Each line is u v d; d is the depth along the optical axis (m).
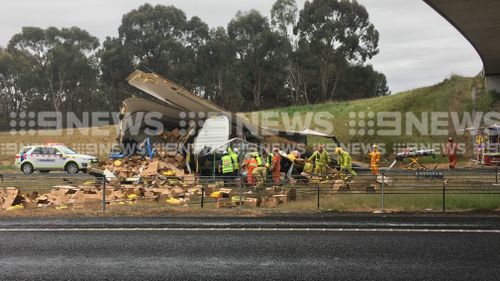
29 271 8.59
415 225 12.54
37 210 15.40
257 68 80.50
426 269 8.55
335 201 16.12
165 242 10.64
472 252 9.67
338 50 78.75
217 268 8.68
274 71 80.31
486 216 14.05
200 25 79.75
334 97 82.31
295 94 81.75
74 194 16.80
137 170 21.98
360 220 13.37
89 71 83.81
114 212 14.85
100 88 84.06
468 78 48.72
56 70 83.44
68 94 84.94
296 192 17.12
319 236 11.19
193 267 8.75
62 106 84.56
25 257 9.48
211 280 8.04
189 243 10.53
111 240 10.86
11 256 9.55
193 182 18.42
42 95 84.56
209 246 10.25
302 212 14.94
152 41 75.25
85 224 12.85
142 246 10.30
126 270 8.60
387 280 7.97
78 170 31.28
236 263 8.98
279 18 81.62
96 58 86.06
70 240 10.88
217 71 79.06
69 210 15.40
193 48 80.12
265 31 78.56
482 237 11.02
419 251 9.77
